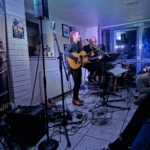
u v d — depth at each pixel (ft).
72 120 6.15
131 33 13.42
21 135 4.59
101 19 11.53
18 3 6.17
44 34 10.12
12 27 5.86
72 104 8.41
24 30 6.51
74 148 4.30
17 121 4.57
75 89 8.21
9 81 5.88
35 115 4.53
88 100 9.16
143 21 12.50
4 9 5.53
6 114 4.68
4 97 5.18
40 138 4.87
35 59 8.38
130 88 12.13
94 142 4.56
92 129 5.41
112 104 8.15
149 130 2.49
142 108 3.14
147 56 13.01
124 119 6.12
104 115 6.59
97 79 11.98
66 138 4.86
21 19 6.34
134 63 13.52
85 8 8.95
